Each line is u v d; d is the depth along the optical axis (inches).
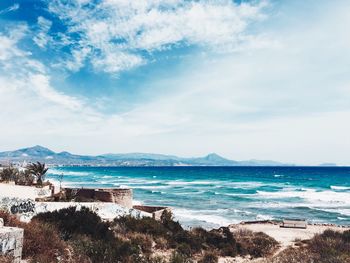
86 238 472.7
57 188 1317.7
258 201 2078.0
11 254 319.9
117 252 468.1
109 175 5575.8
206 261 602.5
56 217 538.0
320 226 1246.9
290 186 3329.2
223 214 1565.0
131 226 682.8
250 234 895.1
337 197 2321.6
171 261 510.9
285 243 839.7
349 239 786.8
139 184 3474.4
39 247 370.0
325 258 563.2
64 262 364.8
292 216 1561.3
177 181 4077.3
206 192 2598.4
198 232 786.2
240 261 648.4
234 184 3595.0
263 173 6727.4
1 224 356.8
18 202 711.7
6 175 1664.6
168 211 1043.3
